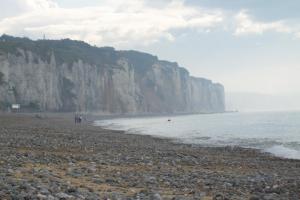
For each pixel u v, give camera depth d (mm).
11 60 177000
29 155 21969
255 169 24141
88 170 17750
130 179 16188
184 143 49531
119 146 36250
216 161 27375
